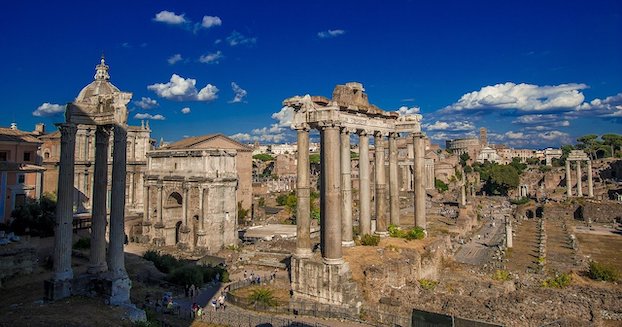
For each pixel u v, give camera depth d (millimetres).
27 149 70875
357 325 30797
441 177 189250
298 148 36406
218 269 51875
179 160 79375
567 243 80938
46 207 63469
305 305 33469
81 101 34031
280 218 116000
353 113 42406
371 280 34719
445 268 46969
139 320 29703
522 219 118250
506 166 189125
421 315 29688
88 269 33875
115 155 32969
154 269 53000
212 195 74750
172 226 80875
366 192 44969
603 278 48312
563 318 30531
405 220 98000
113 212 32594
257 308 35375
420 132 47781
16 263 42938
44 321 26578
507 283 40156
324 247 34500
